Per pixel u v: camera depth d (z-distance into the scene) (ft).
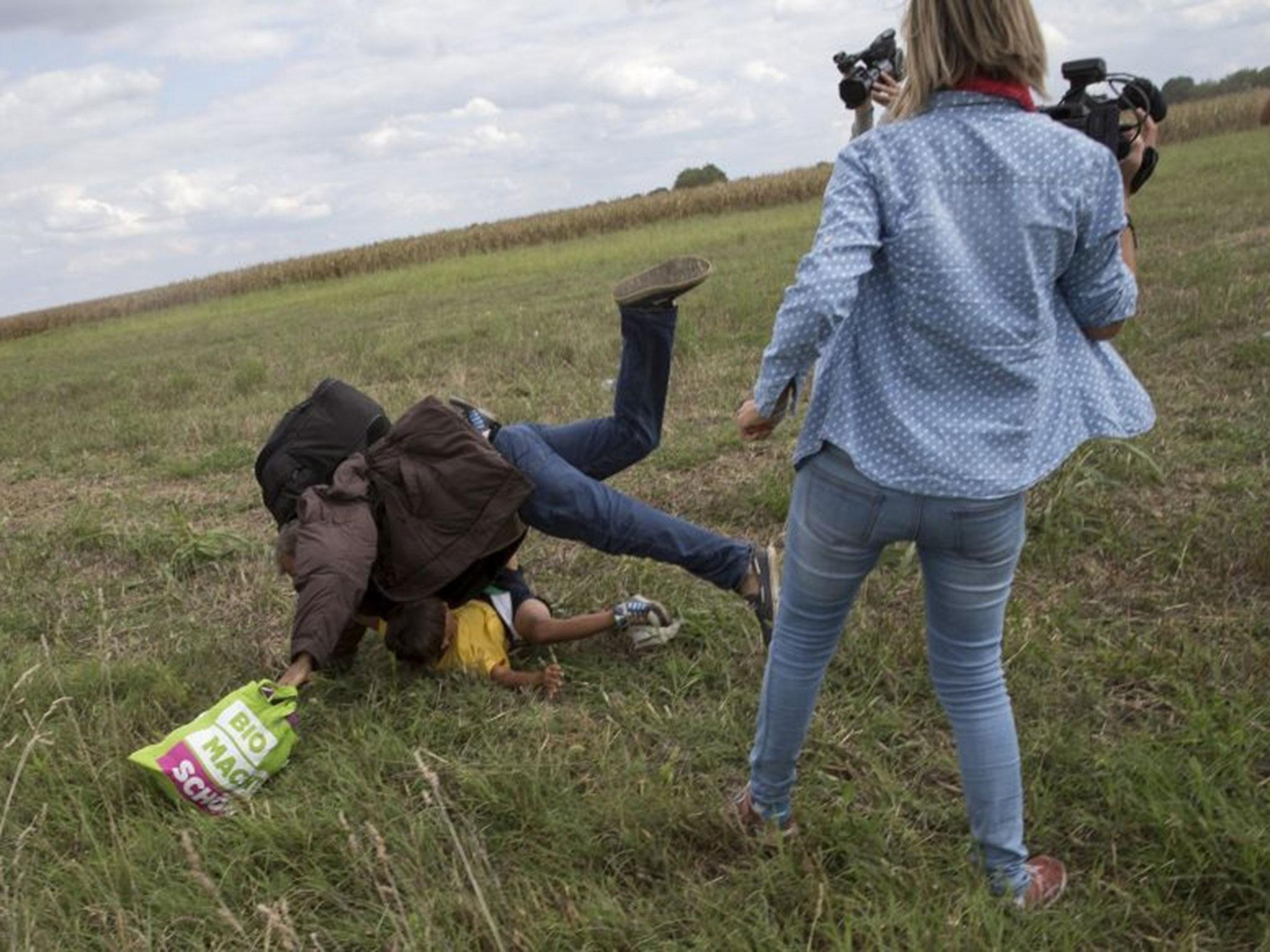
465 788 10.23
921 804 9.57
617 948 8.18
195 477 24.03
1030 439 7.21
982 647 7.89
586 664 12.73
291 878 9.32
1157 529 14.38
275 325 70.59
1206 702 10.43
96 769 10.94
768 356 7.06
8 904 8.93
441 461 12.17
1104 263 7.22
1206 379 20.58
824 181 128.16
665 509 17.52
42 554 18.63
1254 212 47.52
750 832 9.23
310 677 11.57
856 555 7.72
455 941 8.18
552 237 128.06
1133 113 8.21
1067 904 8.21
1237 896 8.21
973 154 7.00
